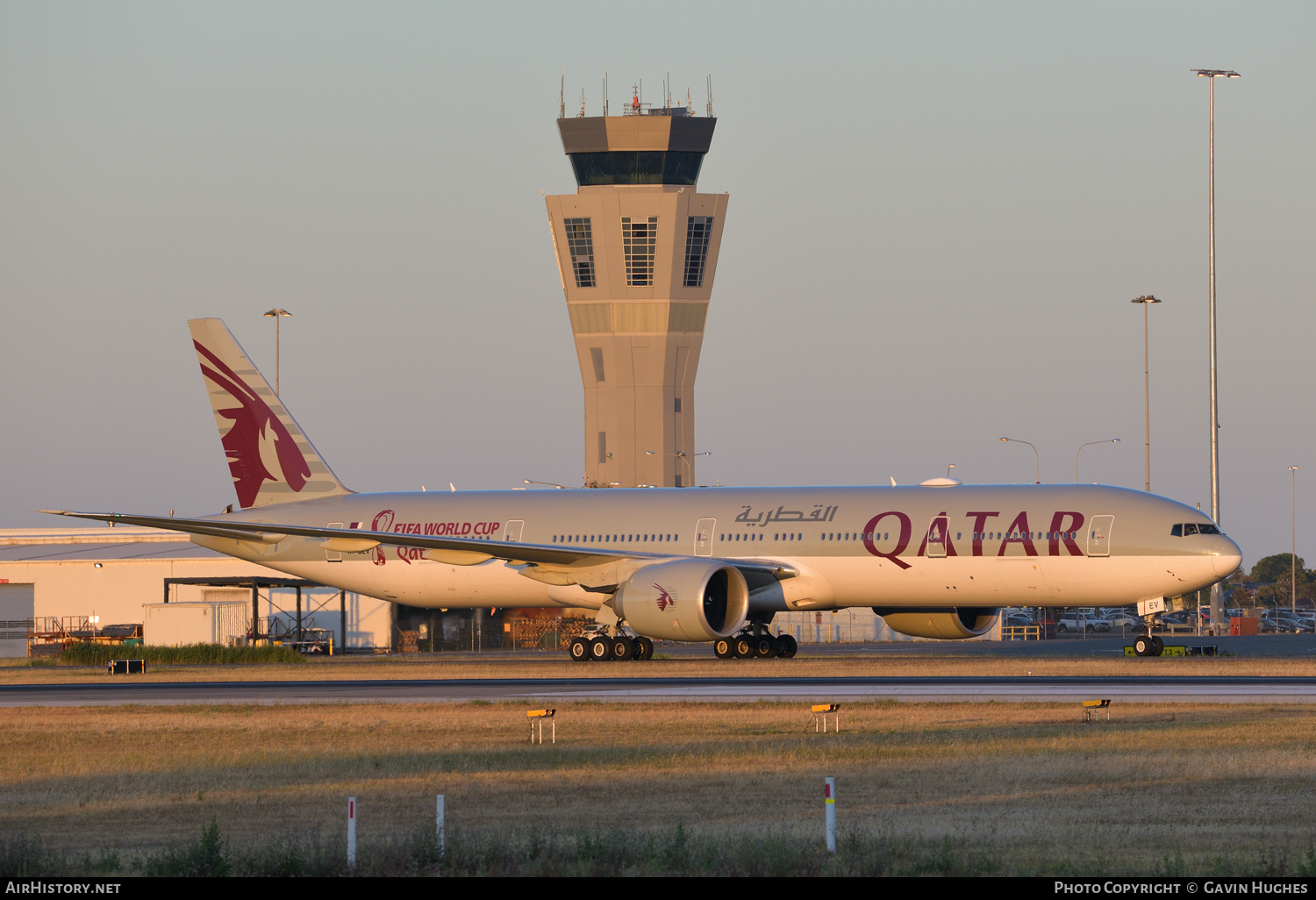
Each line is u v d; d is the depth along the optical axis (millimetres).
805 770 108625
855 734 128125
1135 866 74125
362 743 129750
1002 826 85375
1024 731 127688
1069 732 126500
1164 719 133375
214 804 100250
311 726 142500
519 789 102312
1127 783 100125
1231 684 162750
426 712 151000
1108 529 197500
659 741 126562
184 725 146250
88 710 161500
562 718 144500
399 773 111875
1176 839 81312
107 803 101312
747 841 78375
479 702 157375
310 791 104312
